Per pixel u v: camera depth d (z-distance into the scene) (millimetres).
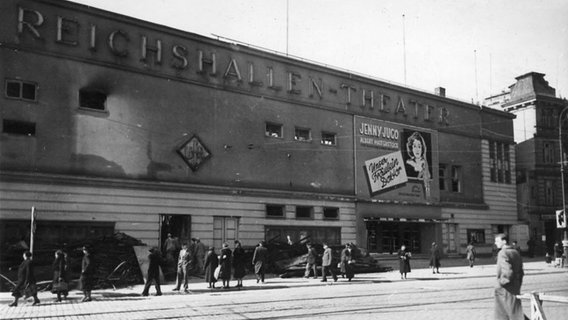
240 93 32781
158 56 29328
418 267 36156
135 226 27375
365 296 18984
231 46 32594
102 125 27062
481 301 17500
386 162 40750
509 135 52750
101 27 27609
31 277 17297
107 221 26484
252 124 33156
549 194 55125
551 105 56625
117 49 27953
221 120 31672
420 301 17438
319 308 15742
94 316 14516
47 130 25438
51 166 25312
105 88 27391
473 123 49156
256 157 33031
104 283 22156
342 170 37812
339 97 38500
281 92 34969
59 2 26328
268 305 16516
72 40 26625
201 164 30438
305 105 36219
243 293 20422
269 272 29594
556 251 38344
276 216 33469
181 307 16188
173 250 26297
